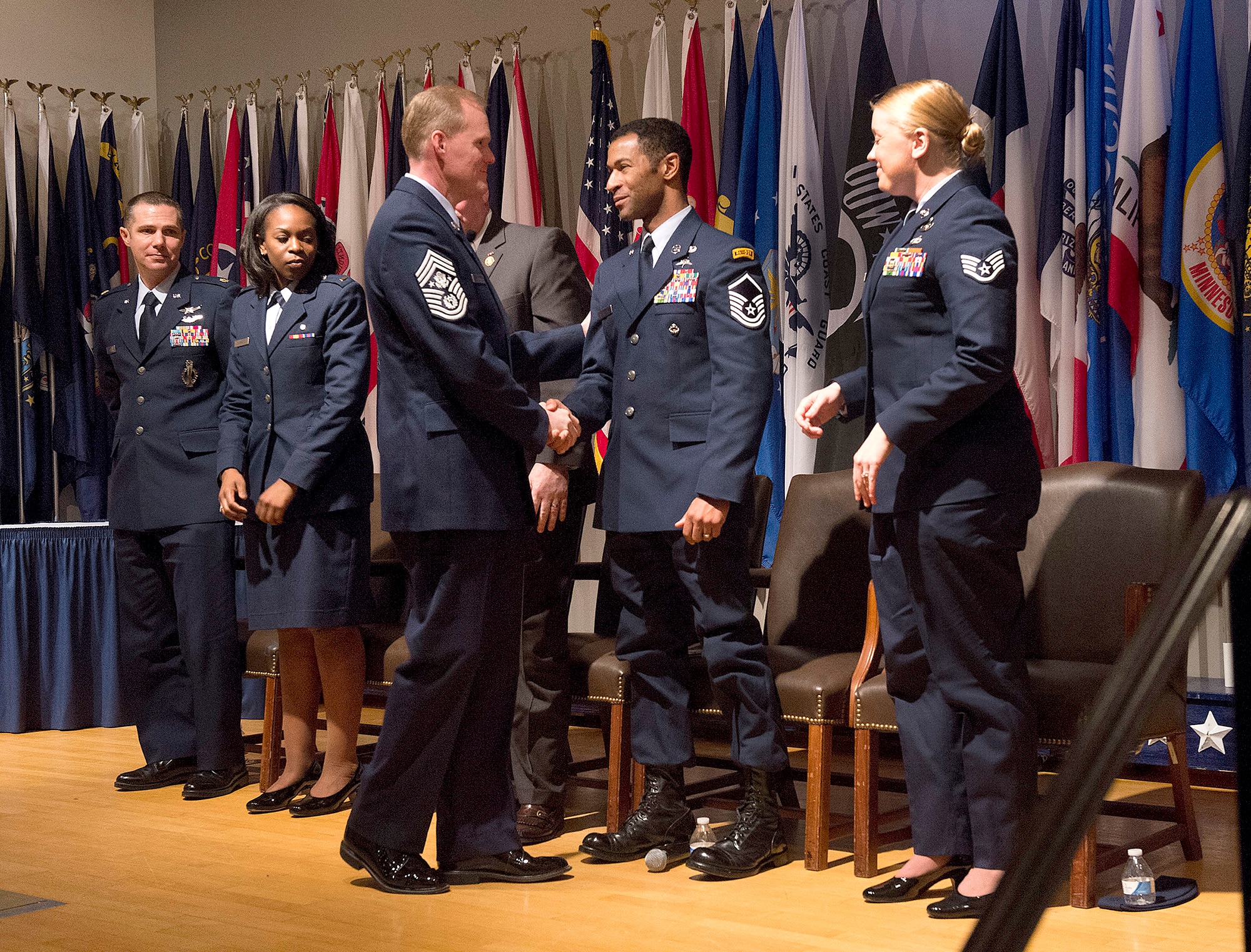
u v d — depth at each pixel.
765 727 2.80
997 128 4.23
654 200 2.92
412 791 2.60
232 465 3.48
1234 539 0.91
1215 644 3.99
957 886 2.52
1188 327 3.85
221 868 2.81
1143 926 2.33
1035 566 2.91
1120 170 3.99
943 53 4.57
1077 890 2.46
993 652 2.42
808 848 2.81
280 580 3.38
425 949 2.22
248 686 5.09
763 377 2.76
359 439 3.45
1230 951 2.17
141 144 6.41
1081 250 4.05
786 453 4.62
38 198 6.08
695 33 4.88
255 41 6.34
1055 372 4.25
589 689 3.11
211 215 6.11
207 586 3.71
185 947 2.23
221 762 3.70
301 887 2.64
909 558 2.46
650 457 2.85
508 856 2.69
